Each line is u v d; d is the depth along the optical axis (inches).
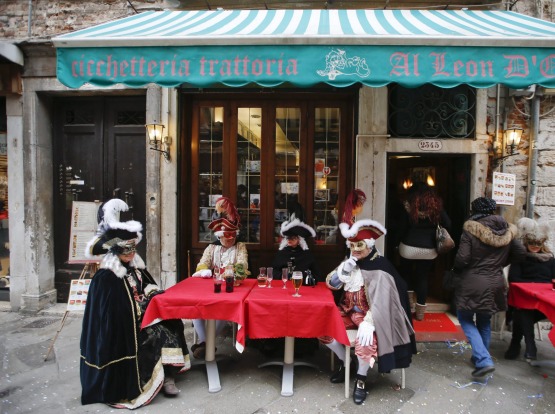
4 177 203.0
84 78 118.4
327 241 192.4
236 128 190.2
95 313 115.2
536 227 146.7
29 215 193.9
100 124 199.9
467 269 136.0
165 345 120.9
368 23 143.3
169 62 116.3
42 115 196.4
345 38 111.9
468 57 111.9
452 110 182.4
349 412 114.0
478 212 138.1
